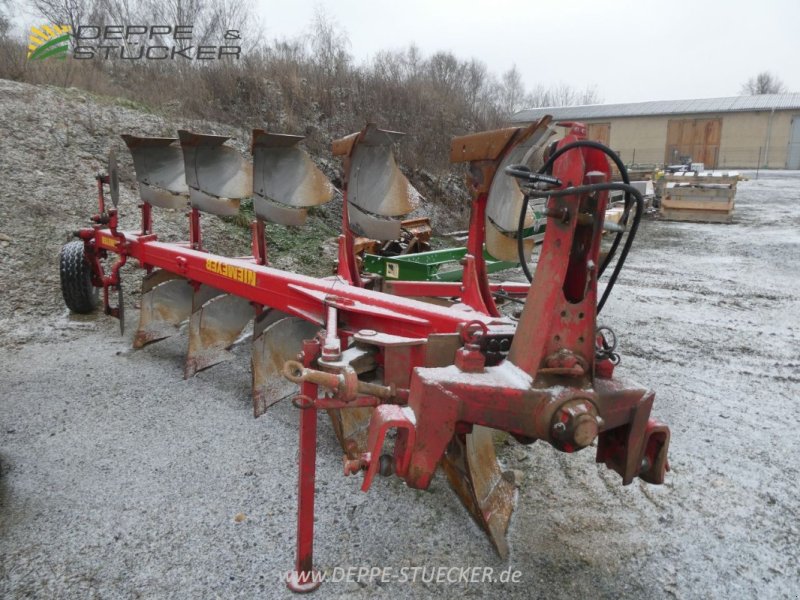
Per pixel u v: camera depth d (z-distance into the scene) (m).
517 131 2.77
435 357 2.27
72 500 2.74
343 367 2.00
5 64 9.48
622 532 2.61
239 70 11.52
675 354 4.90
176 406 3.74
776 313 6.21
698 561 2.43
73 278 5.10
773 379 4.38
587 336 1.86
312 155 10.61
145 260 4.54
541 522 2.66
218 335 4.29
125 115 9.16
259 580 2.28
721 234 12.28
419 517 2.68
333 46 13.97
